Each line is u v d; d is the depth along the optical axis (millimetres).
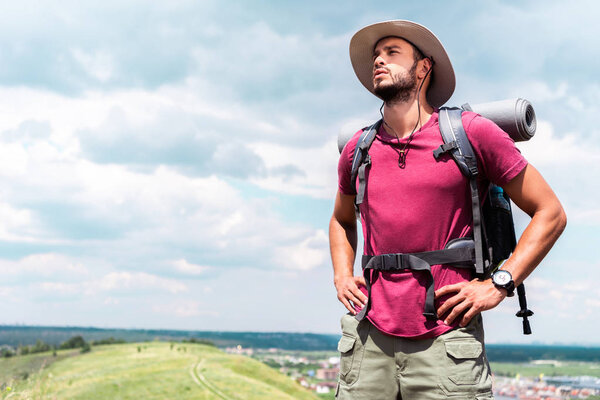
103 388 25047
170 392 25484
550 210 2311
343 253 2922
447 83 2664
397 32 2586
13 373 7820
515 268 2242
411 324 2320
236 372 31312
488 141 2344
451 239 2348
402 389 2363
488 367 2344
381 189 2475
